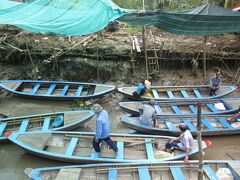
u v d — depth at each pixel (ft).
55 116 31.78
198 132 16.93
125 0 53.47
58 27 31.50
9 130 30.42
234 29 33.86
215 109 34.30
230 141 30.27
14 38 46.14
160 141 27.17
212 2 50.62
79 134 27.71
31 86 40.88
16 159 27.02
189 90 38.99
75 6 32.19
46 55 44.34
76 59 43.68
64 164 25.94
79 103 37.60
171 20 32.78
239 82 41.75
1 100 39.60
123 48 44.37
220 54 43.19
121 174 23.02
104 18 31.99
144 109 29.84
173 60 43.65
